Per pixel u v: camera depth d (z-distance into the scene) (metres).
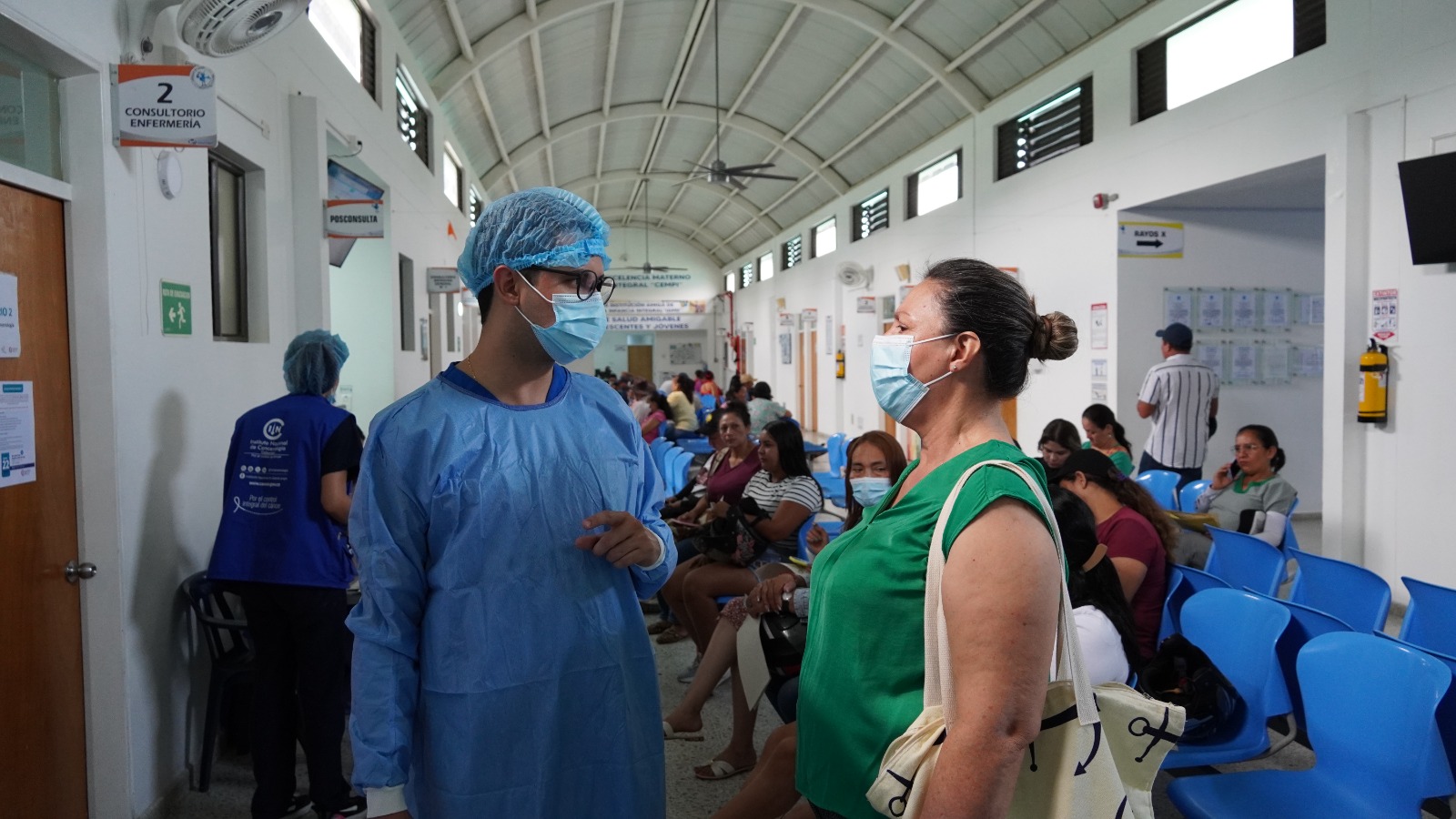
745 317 23.11
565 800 1.26
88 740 2.30
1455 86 4.31
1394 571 4.67
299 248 3.92
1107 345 7.22
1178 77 6.55
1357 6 4.85
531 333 1.26
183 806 2.64
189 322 2.76
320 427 2.47
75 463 2.26
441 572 1.21
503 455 1.25
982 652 0.94
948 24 8.86
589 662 1.28
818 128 13.23
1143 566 2.53
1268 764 2.71
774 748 1.95
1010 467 1.02
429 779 1.21
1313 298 7.24
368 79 6.14
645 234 25.38
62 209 2.22
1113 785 1.01
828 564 1.24
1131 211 7.02
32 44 2.02
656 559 1.34
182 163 2.71
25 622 2.06
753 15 10.33
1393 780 1.72
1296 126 5.32
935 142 10.94
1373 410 4.67
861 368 14.08
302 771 2.94
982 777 0.92
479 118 11.52
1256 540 3.16
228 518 2.46
